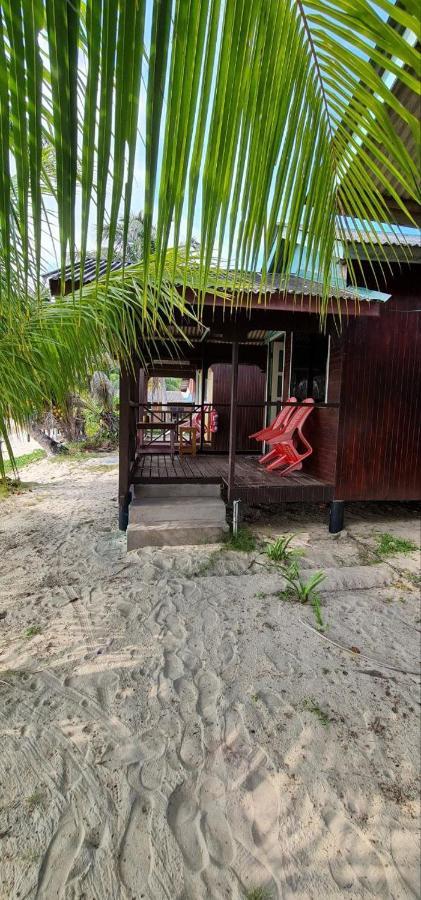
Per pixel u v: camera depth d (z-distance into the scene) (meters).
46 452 11.55
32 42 0.47
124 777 1.66
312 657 2.46
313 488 4.63
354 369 4.58
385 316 4.58
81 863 1.35
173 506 4.48
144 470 5.36
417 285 4.62
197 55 0.54
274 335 6.95
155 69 0.51
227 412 8.80
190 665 2.37
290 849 1.40
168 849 1.40
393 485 4.77
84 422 13.11
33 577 3.57
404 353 4.66
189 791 1.60
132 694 2.13
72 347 1.95
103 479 8.15
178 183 0.58
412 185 0.76
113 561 3.89
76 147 0.50
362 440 4.67
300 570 3.70
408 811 1.53
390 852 1.39
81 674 2.29
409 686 2.22
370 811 1.53
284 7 0.57
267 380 7.46
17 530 4.87
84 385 2.24
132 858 1.37
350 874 1.32
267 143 0.67
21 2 0.46
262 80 0.61
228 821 1.49
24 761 1.73
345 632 2.74
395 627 2.82
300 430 5.00
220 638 2.65
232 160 0.64
